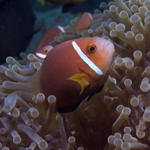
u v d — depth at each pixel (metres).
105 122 0.41
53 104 0.37
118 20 0.45
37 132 0.41
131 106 0.39
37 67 0.42
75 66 0.36
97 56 0.36
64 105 0.38
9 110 0.39
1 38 0.88
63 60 0.36
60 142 0.41
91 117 0.42
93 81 0.36
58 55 0.36
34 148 0.39
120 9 0.45
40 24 1.18
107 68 0.36
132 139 0.36
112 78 0.40
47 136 0.41
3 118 0.42
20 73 0.43
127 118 0.39
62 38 0.53
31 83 0.40
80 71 0.36
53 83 0.37
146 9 0.41
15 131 0.40
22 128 0.40
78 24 0.59
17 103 0.41
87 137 0.41
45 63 0.37
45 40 0.68
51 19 1.21
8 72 0.42
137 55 0.39
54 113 0.39
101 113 0.41
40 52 0.51
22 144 0.41
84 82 0.36
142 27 0.40
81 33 0.52
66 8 0.88
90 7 1.09
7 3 0.91
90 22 0.59
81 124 0.41
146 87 0.36
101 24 0.51
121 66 0.40
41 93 0.38
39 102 0.38
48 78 0.37
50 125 0.40
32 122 0.40
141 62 0.40
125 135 0.36
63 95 0.37
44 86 0.37
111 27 0.43
